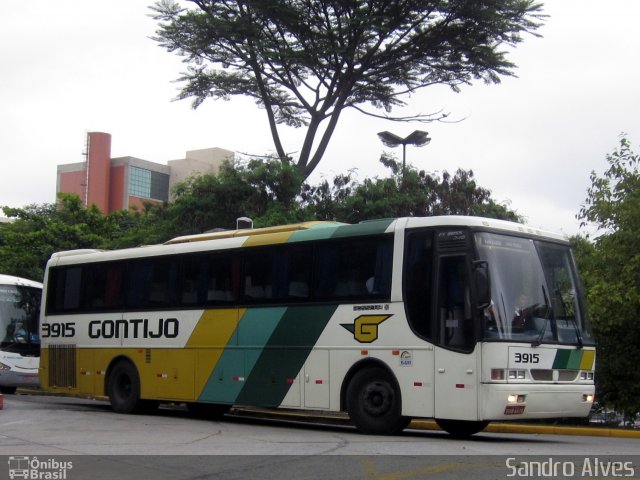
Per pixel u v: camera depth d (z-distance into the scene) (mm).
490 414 12766
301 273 15453
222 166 31016
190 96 30656
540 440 14773
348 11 27281
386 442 12820
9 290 25516
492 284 13258
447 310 13367
